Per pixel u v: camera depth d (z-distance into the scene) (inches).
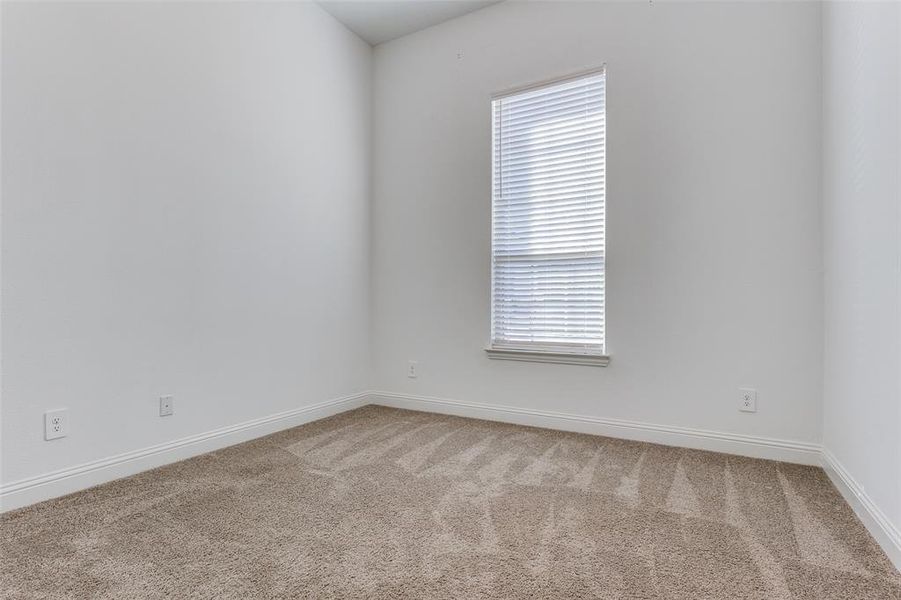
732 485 80.5
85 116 78.4
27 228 71.5
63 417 75.6
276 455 96.7
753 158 96.0
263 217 111.8
